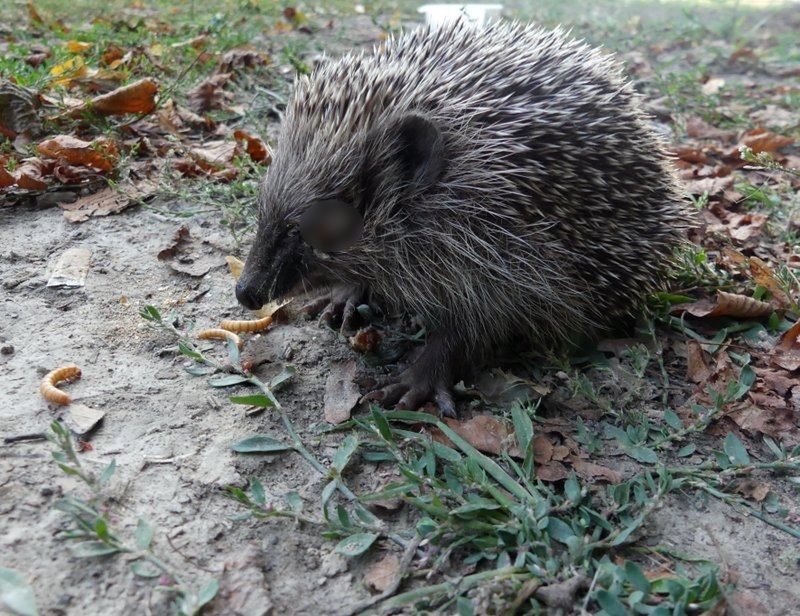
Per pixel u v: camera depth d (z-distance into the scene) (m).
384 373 0.29
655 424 0.27
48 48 0.54
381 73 0.27
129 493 0.22
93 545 0.20
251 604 0.19
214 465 0.23
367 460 0.24
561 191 0.27
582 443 0.26
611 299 0.30
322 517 0.22
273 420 0.25
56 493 0.21
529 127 0.27
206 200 0.38
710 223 0.41
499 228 0.27
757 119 0.58
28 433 0.23
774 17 1.07
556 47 0.31
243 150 0.43
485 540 0.21
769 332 0.33
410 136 0.27
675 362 0.31
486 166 0.27
